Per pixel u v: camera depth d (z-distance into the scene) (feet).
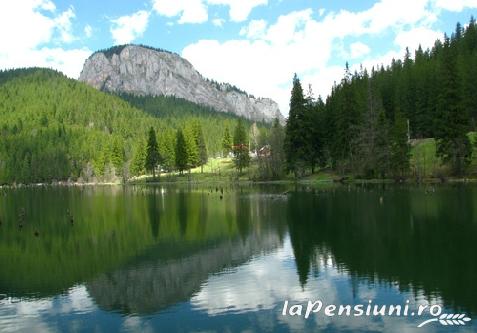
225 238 119.03
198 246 110.42
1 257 106.93
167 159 514.27
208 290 75.10
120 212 189.37
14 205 245.04
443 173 245.45
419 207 149.38
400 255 89.92
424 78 325.83
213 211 177.88
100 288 79.00
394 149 253.03
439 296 67.00
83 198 287.07
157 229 139.44
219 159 565.94
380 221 128.16
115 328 61.46
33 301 73.72
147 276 85.30
